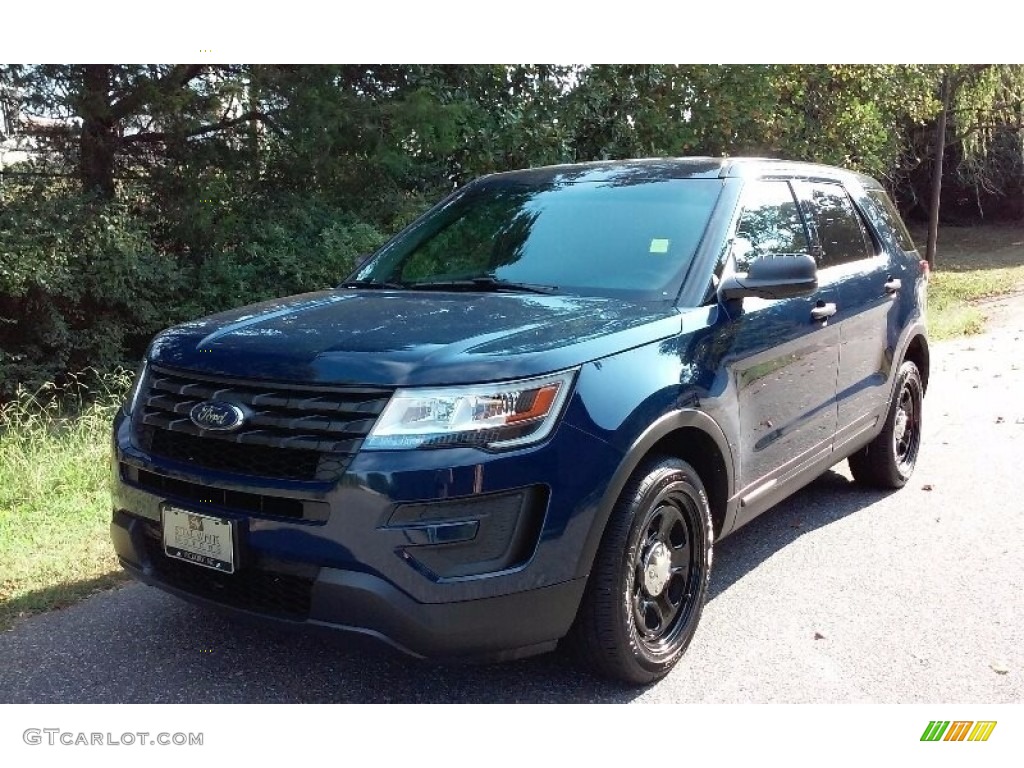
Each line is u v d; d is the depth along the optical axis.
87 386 8.30
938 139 20.41
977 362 10.34
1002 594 4.11
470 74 10.96
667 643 3.37
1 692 3.23
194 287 9.10
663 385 3.19
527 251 4.02
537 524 2.83
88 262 8.16
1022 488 5.69
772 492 4.07
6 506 5.28
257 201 9.91
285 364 2.89
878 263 5.24
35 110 8.55
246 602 2.96
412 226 4.63
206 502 2.95
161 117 8.84
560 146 11.47
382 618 2.71
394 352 2.86
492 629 2.80
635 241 3.87
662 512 3.28
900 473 5.64
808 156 14.90
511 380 2.80
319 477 2.75
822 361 4.41
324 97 9.58
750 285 3.58
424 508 2.70
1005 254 26.72
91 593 4.06
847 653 3.56
